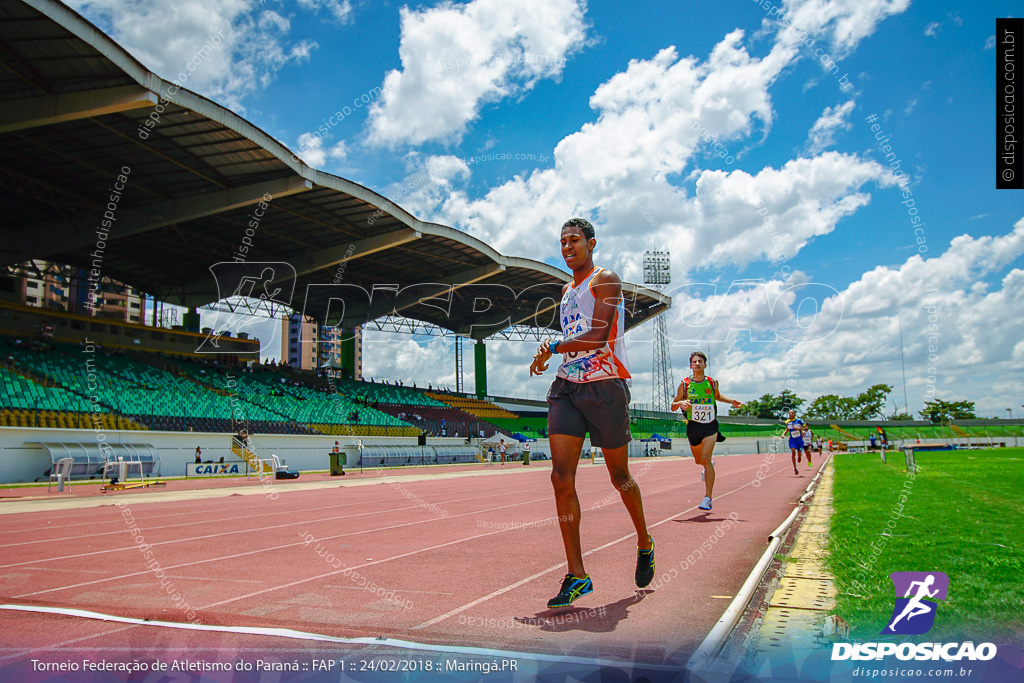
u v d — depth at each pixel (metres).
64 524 7.71
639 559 3.24
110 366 29.75
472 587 3.43
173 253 32.53
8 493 15.72
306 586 3.52
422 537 5.61
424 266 35.31
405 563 4.21
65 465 20.92
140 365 31.97
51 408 23.58
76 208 26.00
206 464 26.64
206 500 12.26
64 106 18.30
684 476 16.39
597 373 3.06
